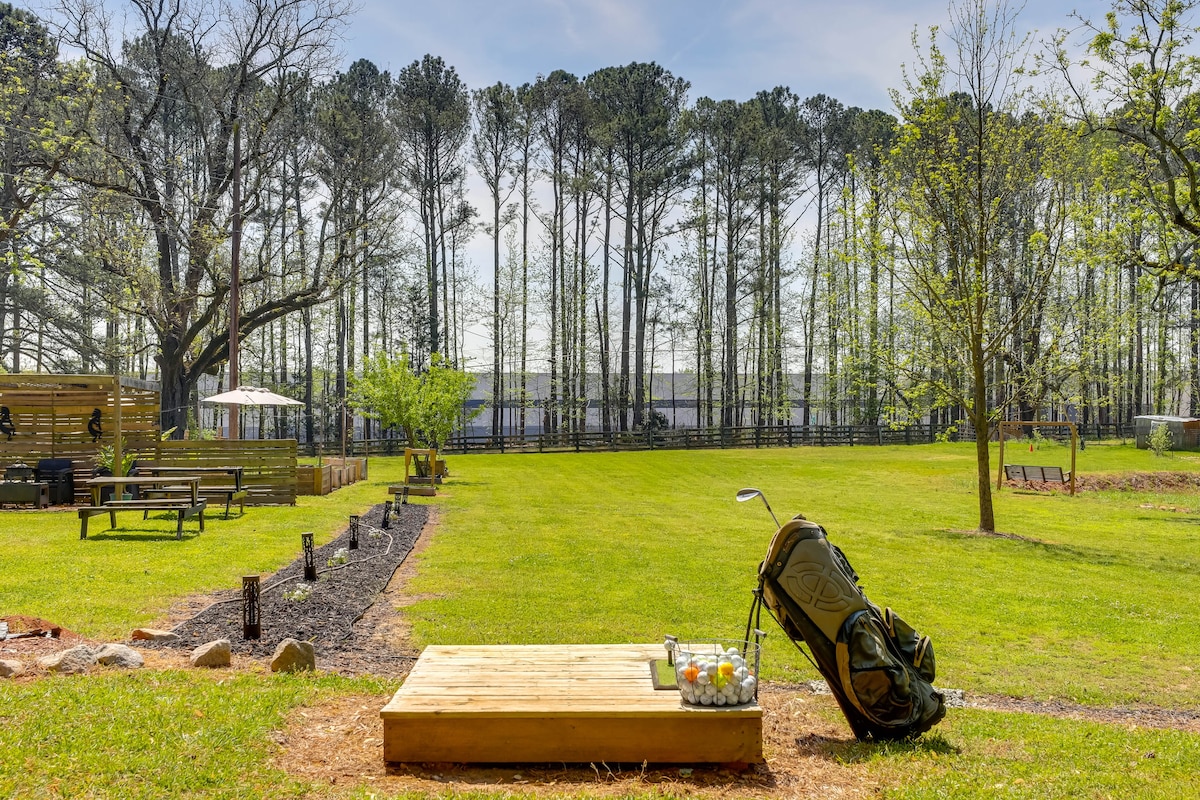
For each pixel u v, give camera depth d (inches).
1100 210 725.3
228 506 683.4
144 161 1219.9
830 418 2412.6
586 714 198.4
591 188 2041.1
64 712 202.1
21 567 423.5
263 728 207.0
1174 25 644.7
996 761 216.2
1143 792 188.7
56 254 1134.4
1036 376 768.3
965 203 725.9
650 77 2020.2
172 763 178.4
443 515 767.7
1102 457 1577.3
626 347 2140.7
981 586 517.0
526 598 426.9
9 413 749.3
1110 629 421.7
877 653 230.7
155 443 821.2
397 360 1242.0
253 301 1477.6
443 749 196.7
